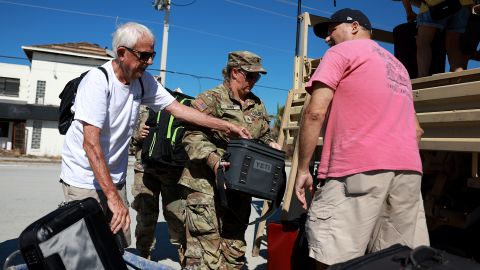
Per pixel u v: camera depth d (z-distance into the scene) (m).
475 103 2.58
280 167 3.00
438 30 3.97
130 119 2.83
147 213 4.32
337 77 2.39
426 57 3.96
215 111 3.28
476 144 2.59
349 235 2.32
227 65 3.34
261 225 4.63
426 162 3.47
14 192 9.66
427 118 2.96
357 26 2.63
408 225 2.42
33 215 6.87
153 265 2.52
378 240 2.49
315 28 2.96
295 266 2.89
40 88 28.48
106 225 2.21
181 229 4.27
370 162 2.28
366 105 2.34
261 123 3.44
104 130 2.68
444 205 3.26
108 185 2.45
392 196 2.39
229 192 3.21
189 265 3.13
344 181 2.35
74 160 2.72
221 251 3.25
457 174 3.25
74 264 1.96
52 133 28.66
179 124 4.09
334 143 2.43
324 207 2.41
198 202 3.12
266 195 2.95
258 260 4.72
